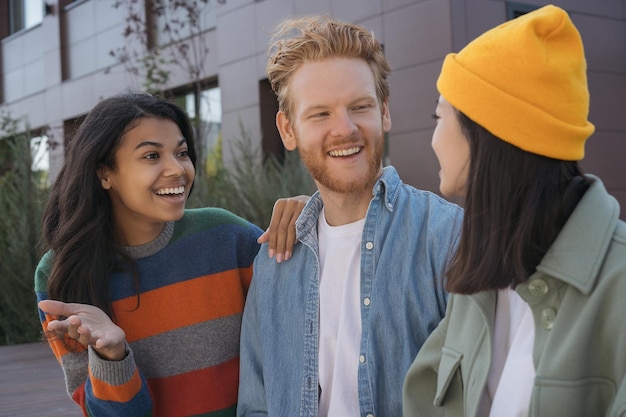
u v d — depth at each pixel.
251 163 7.30
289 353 1.78
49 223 1.97
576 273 1.12
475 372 1.27
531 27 1.16
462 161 1.24
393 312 1.65
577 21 9.05
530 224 1.14
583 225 1.15
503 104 1.15
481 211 1.18
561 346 1.12
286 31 1.81
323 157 1.70
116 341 1.67
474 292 1.19
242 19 10.73
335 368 1.68
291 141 1.82
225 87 11.04
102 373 1.71
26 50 15.77
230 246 2.05
